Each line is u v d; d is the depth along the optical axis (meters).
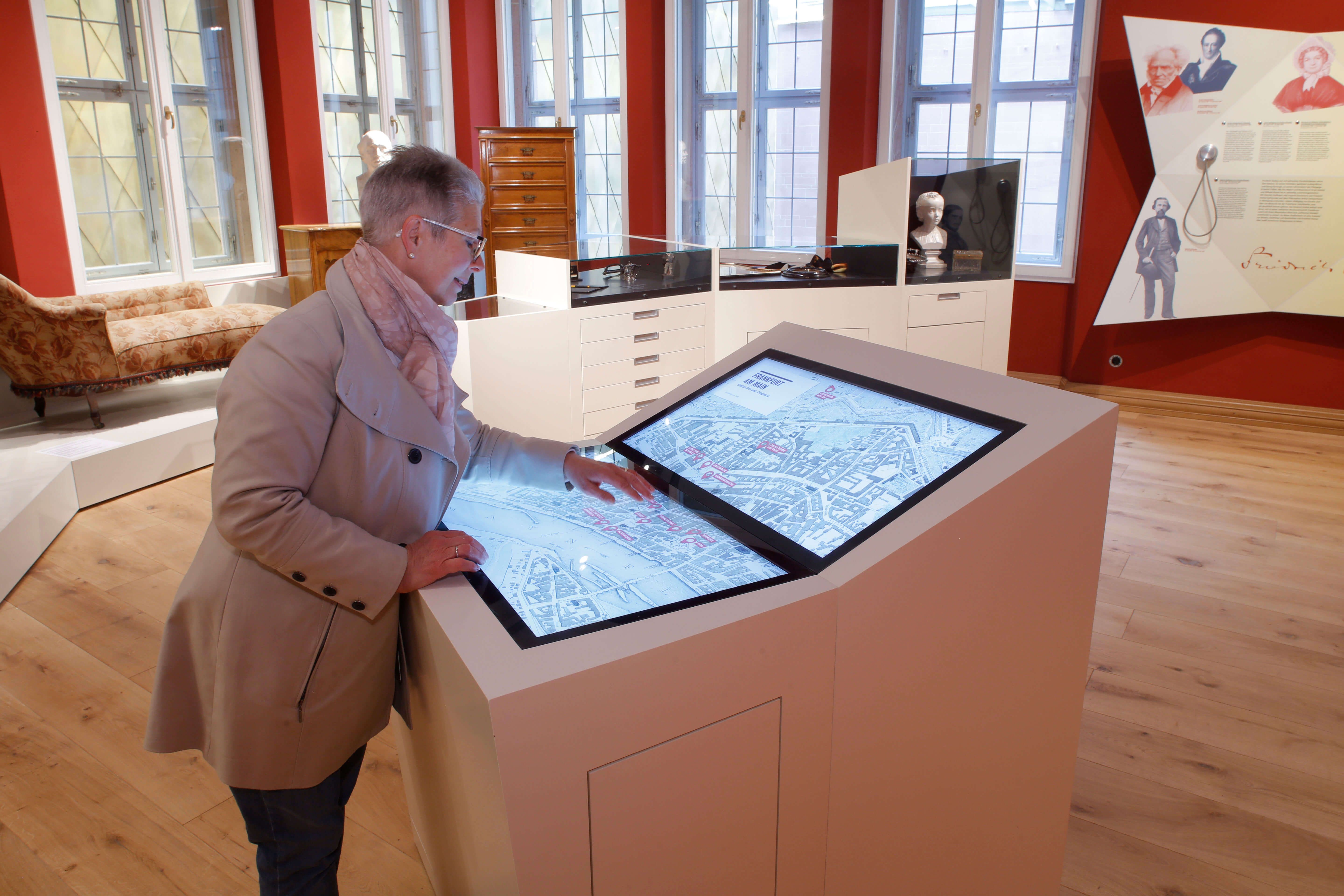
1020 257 6.03
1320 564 3.35
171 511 4.00
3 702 2.54
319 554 1.10
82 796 2.16
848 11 5.95
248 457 1.07
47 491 3.64
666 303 4.43
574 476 1.50
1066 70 5.58
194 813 2.11
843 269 4.78
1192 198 5.02
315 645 1.18
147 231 5.87
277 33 6.19
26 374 4.33
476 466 1.54
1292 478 4.28
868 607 1.15
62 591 3.23
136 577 3.34
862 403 1.51
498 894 1.09
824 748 1.19
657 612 1.06
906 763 1.29
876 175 4.84
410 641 1.29
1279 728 2.38
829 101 6.17
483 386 3.94
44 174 5.16
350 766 1.37
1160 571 3.31
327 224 6.46
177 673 1.25
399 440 1.19
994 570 1.27
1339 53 4.54
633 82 6.88
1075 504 1.32
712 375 1.82
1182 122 4.94
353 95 6.97
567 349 4.19
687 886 1.11
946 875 1.43
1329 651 2.75
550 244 4.72
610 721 0.98
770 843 1.18
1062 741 1.49
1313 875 1.89
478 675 0.93
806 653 1.12
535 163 6.16
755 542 1.28
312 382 1.11
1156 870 1.90
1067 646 1.42
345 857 1.96
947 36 5.88
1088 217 5.49
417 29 7.31
